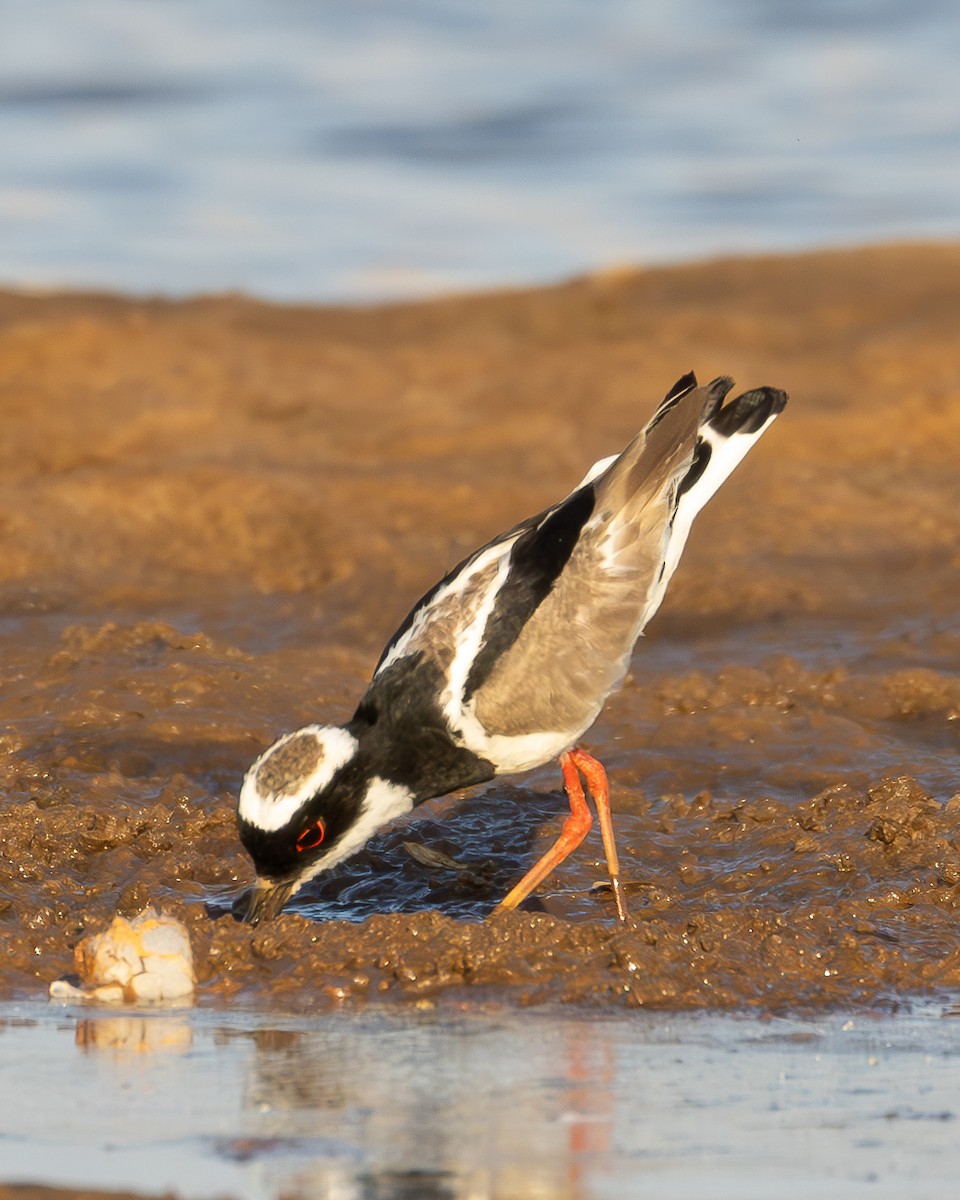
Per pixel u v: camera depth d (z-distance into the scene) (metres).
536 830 11.49
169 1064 8.23
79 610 15.72
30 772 12.02
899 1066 8.27
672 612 15.70
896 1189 6.89
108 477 18.14
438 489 18.88
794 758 12.55
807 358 25.36
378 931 9.64
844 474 19.53
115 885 10.56
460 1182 6.93
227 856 10.99
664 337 27.41
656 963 9.32
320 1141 7.31
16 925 9.99
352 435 21.47
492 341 26.59
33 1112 7.63
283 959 9.59
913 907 10.20
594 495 10.33
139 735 12.61
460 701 9.64
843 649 14.79
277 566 16.95
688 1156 7.19
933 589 16.25
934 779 12.16
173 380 22.88
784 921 9.84
